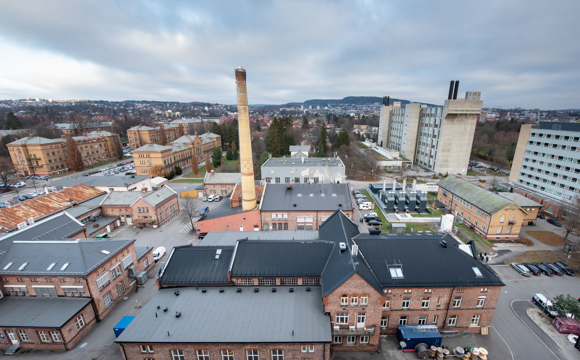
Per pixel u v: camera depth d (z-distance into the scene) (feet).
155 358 95.09
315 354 93.71
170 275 116.37
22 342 108.17
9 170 385.09
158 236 202.49
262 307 103.55
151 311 102.78
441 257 111.65
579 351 104.78
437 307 107.96
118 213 222.07
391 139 513.04
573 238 186.50
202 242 145.07
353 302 97.76
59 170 402.31
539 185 283.59
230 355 94.32
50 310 111.65
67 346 106.93
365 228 208.64
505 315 122.72
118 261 134.51
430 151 388.16
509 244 183.52
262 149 459.32
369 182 338.13
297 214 191.21
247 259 117.39
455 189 237.25
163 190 237.45
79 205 216.54
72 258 120.16
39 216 185.26
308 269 113.91
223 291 111.86
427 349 101.45
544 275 150.71
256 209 191.93
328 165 284.00
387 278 105.81
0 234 138.72
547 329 115.34
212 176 292.61
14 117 568.82
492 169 404.57
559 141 260.42
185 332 93.61
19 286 118.32
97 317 121.19
